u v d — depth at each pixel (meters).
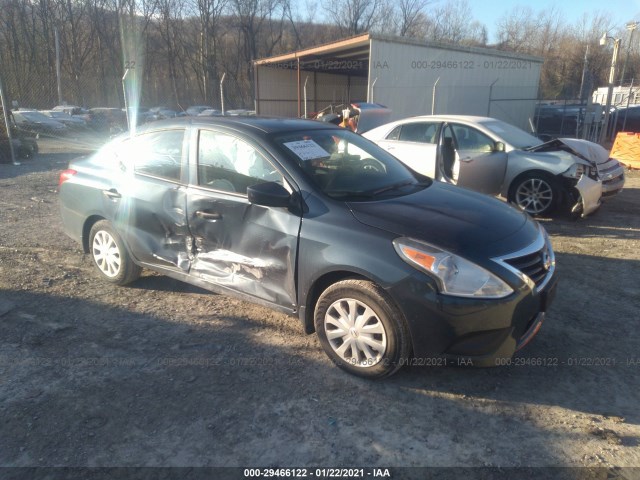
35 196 8.70
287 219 3.24
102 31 46.22
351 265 2.92
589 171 6.55
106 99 33.59
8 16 38.41
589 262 5.21
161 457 2.45
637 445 2.52
